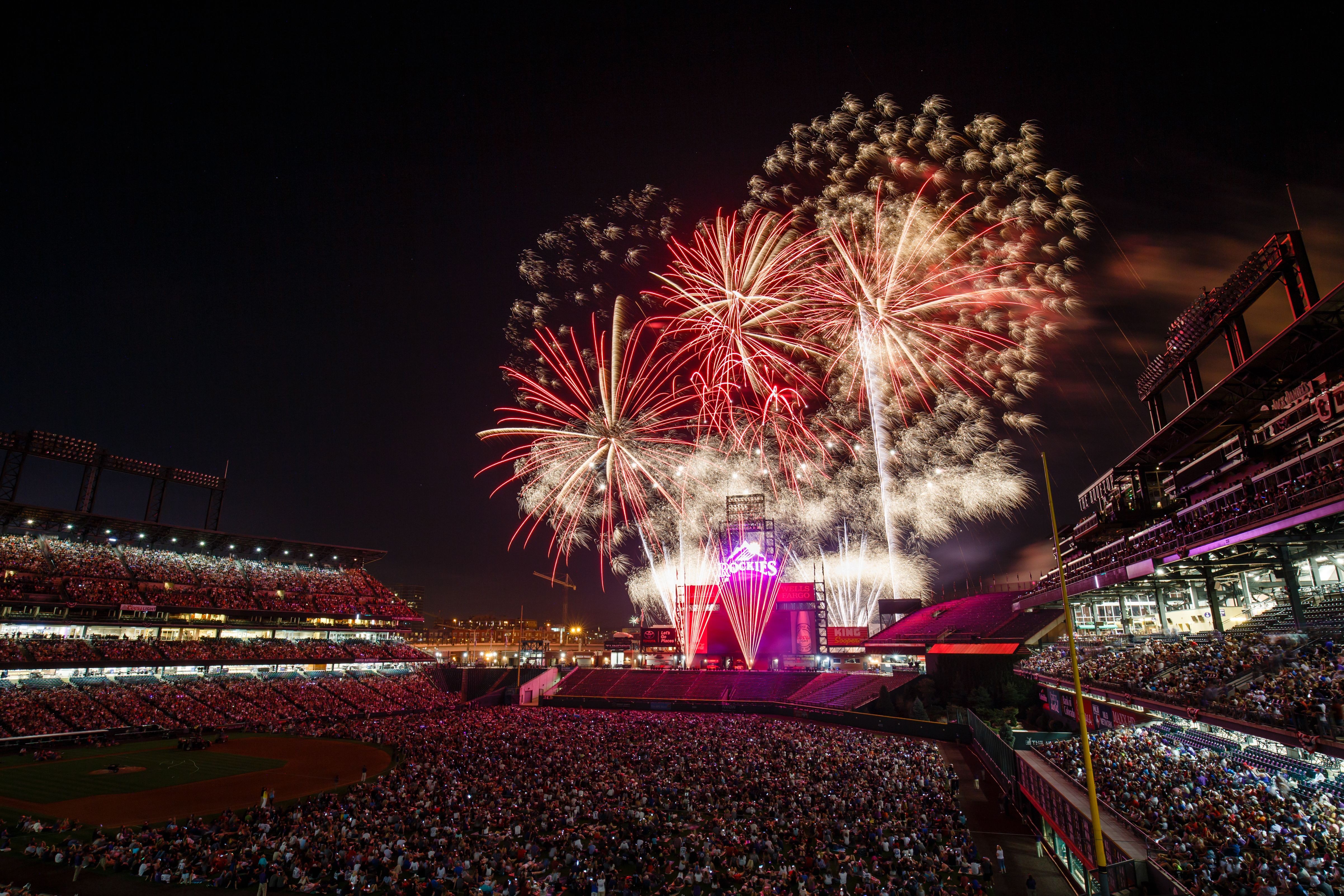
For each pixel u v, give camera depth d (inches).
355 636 4960.6
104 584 3848.4
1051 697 2726.4
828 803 1712.6
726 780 2023.9
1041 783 1491.1
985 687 3184.1
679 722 3469.5
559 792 1887.3
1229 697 1306.6
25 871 1406.3
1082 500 2696.9
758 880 1232.2
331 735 3309.5
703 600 4877.0
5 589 3442.4
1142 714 1787.6
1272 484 1318.9
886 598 4611.2
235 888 1306.6
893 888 1181.7
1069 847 1288.1
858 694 3690.9
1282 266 1416.1
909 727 3085.6
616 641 5689.0
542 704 4677.7
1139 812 1186.6
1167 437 1829.5
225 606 4276.6
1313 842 959.6
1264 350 1346.0
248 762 2696.9
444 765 2319.1
